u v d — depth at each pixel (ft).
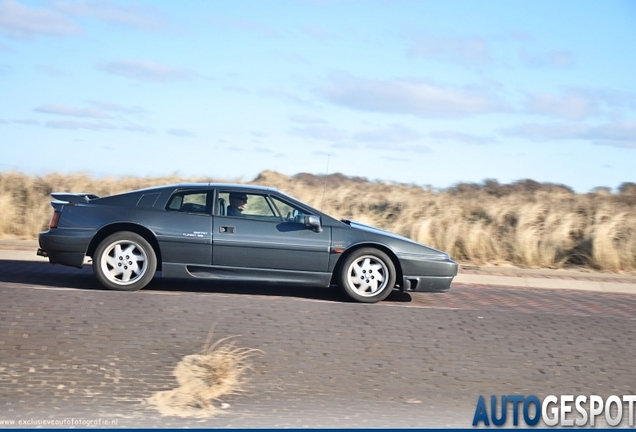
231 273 32.81
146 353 24.63
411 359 25.68
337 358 25.34
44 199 61.11
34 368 23.25
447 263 33.47
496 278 42.75
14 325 25.96
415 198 74.28
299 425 21.09
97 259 31.91
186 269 32.58
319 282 32.99
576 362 26.43
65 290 31.17
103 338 25.49
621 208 73.46
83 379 22.88
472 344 27.27
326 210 64.59
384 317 29.78
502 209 64.34
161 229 32.37
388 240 33.17
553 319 31.07
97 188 75.66
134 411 21.39
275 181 82.33
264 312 29.32
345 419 21.61
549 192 93.50
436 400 23.20
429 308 31.89
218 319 28.02
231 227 32.68
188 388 22.80
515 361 26.14
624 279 45.57
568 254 52.60
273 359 24.89
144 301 29.94
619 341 28.66
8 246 46.21
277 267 32.81
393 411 22.29
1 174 72.38
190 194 33.19
